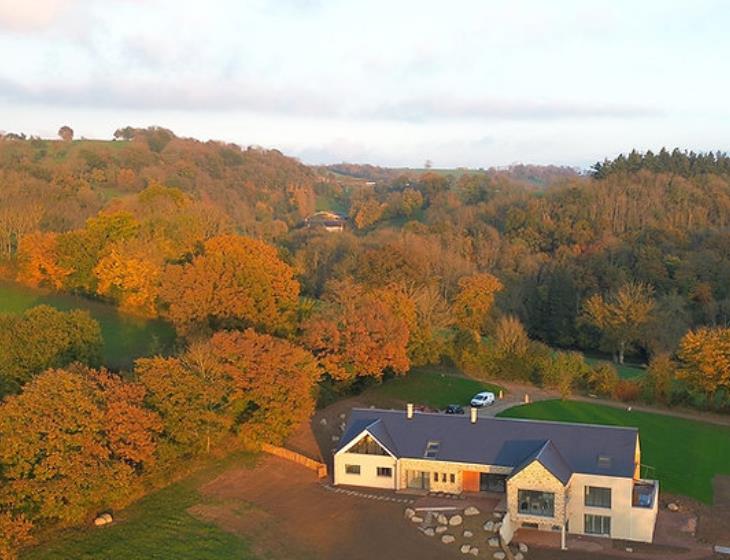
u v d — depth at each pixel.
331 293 117.38
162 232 119.88
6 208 140.75
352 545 53.56
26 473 51.00
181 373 63.00
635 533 55.72
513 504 56.50
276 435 68.69
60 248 118.25
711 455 72.75
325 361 83.31
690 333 89.44
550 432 62.19
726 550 54.03
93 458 53.03
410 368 100.81
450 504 59.50
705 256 134.00
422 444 63.88
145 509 56.97
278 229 196.62
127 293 108.88
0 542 45.47
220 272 92.19
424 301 106.19
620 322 118.88
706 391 85.44
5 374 70.56
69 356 76.25
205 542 52.97
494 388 95.06
